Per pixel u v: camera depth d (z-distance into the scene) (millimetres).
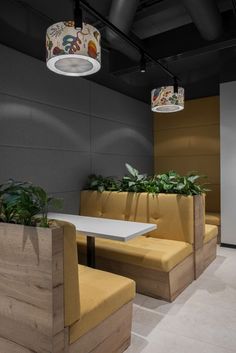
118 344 1843
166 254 2586
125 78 4387
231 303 2543
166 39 3412
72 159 3938
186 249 2842
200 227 3184
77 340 1526
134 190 3518
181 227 3002
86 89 4184
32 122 3369
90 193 3881
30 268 1427
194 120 5398
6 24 2693
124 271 2842
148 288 2693
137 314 2369
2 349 1581
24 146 3275
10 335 1537
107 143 4602
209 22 2748
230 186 4215
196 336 2053
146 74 4387
